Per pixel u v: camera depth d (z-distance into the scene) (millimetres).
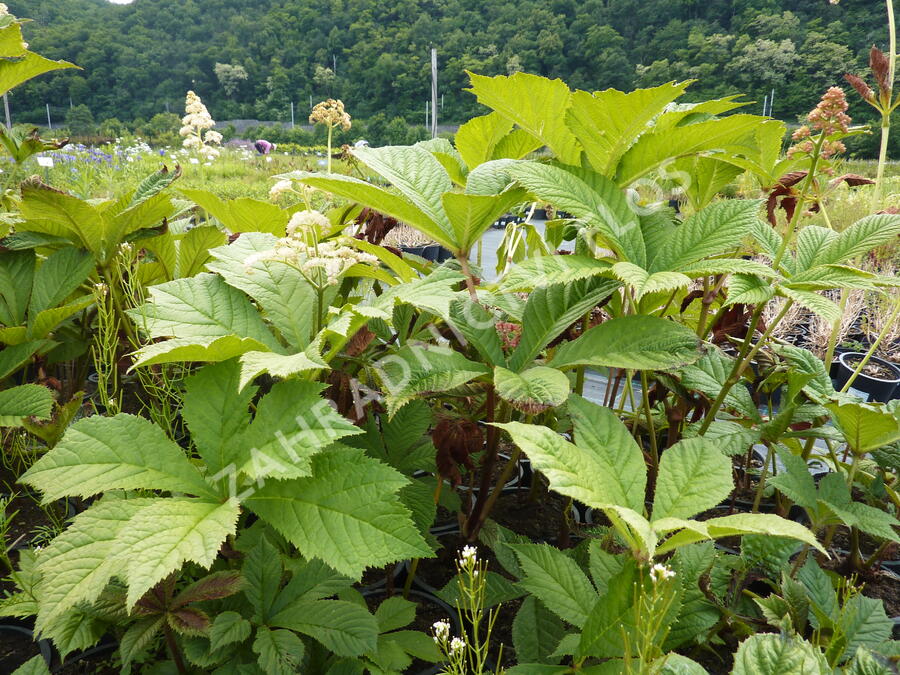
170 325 1258
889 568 1896
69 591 926
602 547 1537
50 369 2119
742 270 1158
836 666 1204
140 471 1111
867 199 6586
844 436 1601
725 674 1419
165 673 1251
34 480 1056
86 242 1848
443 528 1921
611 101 1336
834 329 1892
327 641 1128
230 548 1365
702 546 1410
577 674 1118
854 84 1850
